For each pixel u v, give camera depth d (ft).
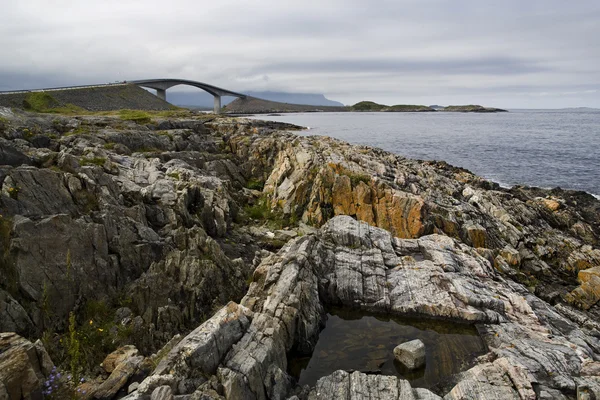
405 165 160.25
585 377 39.60
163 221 73.51
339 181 103.45
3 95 330.54
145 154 125.80
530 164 240.94
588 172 215.72
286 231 96.84
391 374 44.34
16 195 56.18
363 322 55.36
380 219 97.60
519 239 97.09
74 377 35.63
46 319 46.32
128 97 527.40
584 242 111.14
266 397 37.52
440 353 47.78
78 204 63.16
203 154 143.64
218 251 67.10
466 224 96.17
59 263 50.57
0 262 46.39
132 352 43.55
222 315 41.42
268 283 53.57
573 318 63.52
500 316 53.31
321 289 59.00
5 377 29.40
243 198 116.78
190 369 34.88
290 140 160.56
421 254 68.95
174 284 57.88
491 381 39.11
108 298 53.52
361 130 487.61
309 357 47.62
